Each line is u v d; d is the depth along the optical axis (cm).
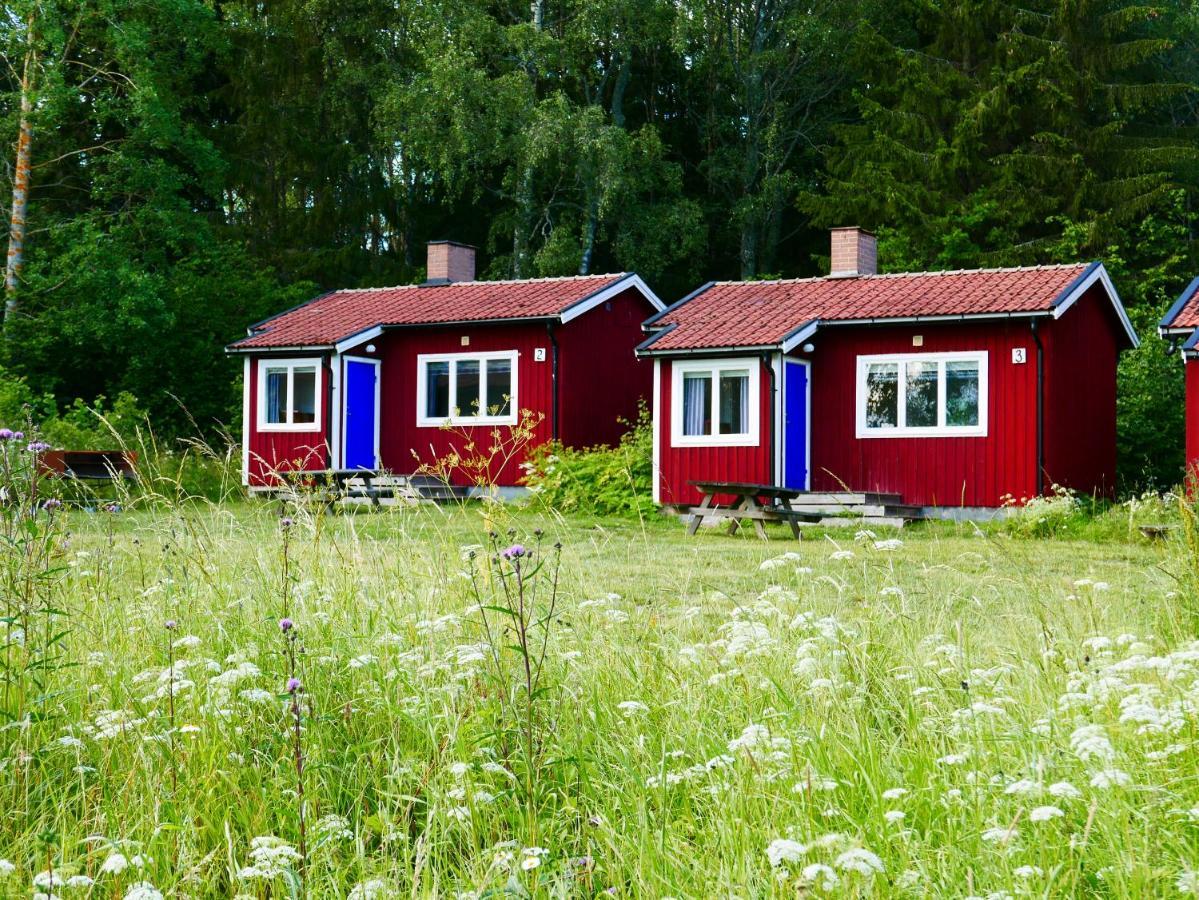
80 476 1902
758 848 418
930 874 389
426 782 487
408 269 4038
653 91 4172
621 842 444
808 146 4156
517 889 387
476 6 3666
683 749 505
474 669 543
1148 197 3328
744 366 2145
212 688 535
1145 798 398
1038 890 364
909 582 1027
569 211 3834
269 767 518
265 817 476
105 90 3212
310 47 3984
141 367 3081
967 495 2070
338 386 2522
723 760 456
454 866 444
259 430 2598
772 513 1672
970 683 529
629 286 2652
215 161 3241
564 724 541
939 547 1466
